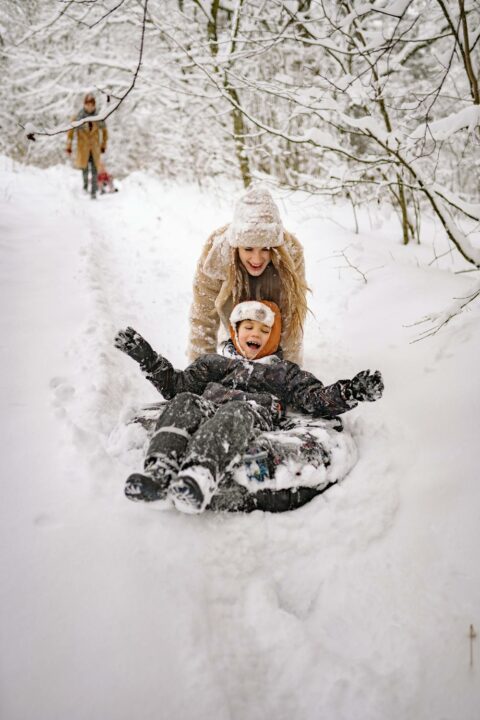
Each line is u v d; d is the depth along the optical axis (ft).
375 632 6.05
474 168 19.84
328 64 22.93
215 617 6.08
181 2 26.13
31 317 12.55
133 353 8.81
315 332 13.37
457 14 12.30
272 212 9.86
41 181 31.17
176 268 18.48
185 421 7.55
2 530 6.64
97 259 17.84
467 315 11.33
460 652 5.69
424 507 7.46
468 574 6.48
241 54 15.75
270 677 5.65
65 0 10.55
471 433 8.39
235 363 9.82
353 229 19.95
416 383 10.17
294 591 6.67
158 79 25.50
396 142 11.37
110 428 8.84
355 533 7.22
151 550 6.61
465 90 17.69
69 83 32.91
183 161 29.94
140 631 5.61
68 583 6.02
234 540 7.04
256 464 7.58
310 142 12.07
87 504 7.15
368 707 5.28
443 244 17.98
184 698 5.09
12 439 8.34
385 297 13.84
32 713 4.76
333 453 8.09
